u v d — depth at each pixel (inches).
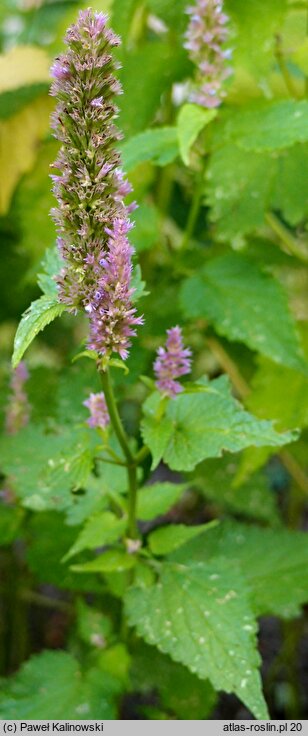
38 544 19.9
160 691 19.4
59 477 15.8
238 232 20.1
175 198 24.5
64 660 18.0
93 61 13.2
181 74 20.5
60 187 13.6
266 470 32.0
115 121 20.5
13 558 24.0
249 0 18.9
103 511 18.1
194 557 18.8
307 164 19.7
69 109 13.4
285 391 20.2
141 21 22.3
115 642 18.5
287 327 19.1
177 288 21.1
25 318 13.8
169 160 18.3
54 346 26.9
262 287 19.5
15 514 20.2
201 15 18.0
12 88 21.7
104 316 14.0
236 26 19.2
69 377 19.9
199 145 21.8
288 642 24.6
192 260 20.8
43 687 17.7
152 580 16.6
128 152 18.6
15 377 19.7
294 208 20.0
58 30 22.1
